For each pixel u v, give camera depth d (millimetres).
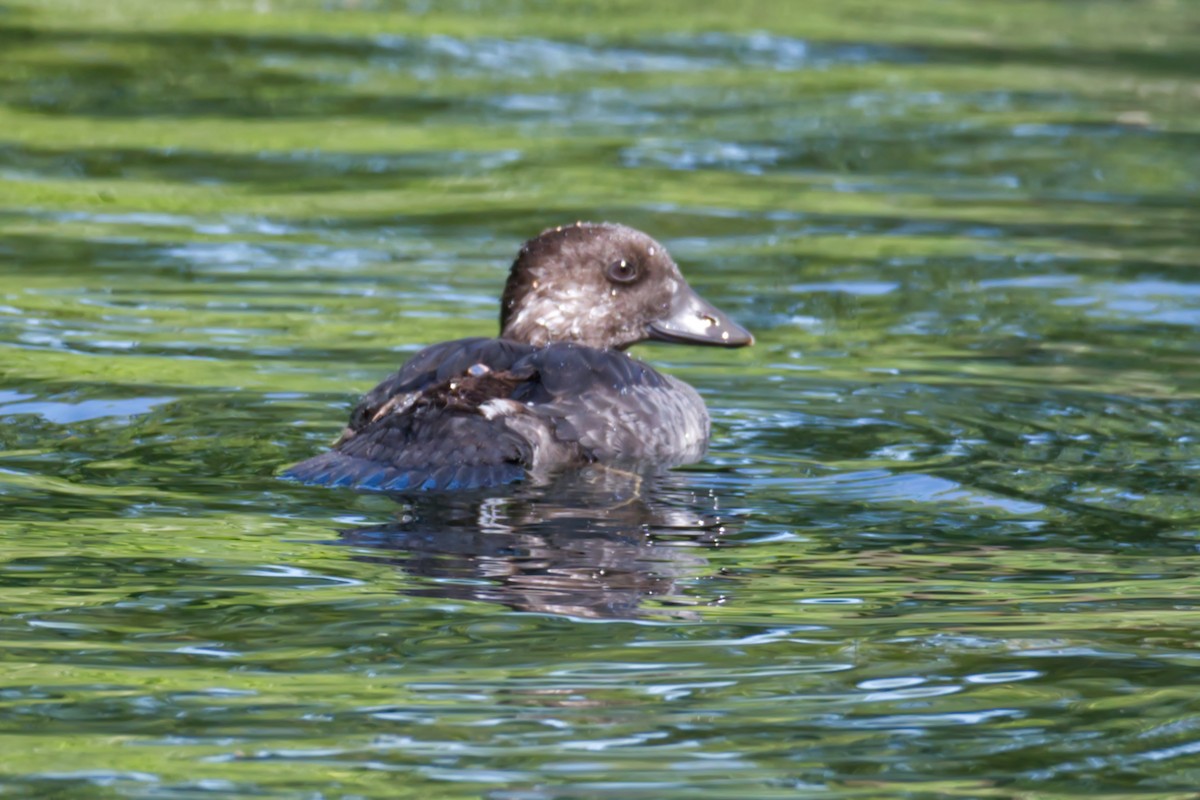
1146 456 11430
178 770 6805
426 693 7500
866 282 16984
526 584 8797
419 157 21812
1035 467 11164
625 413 10977
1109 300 16312
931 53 28859
